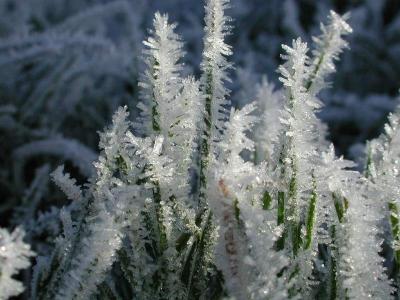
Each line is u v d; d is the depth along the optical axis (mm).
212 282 250
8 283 188
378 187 238
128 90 665
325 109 711
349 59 819
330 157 222
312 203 229
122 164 242
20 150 494
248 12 945
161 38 237
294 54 231
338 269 230
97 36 573
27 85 577
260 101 351
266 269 199
